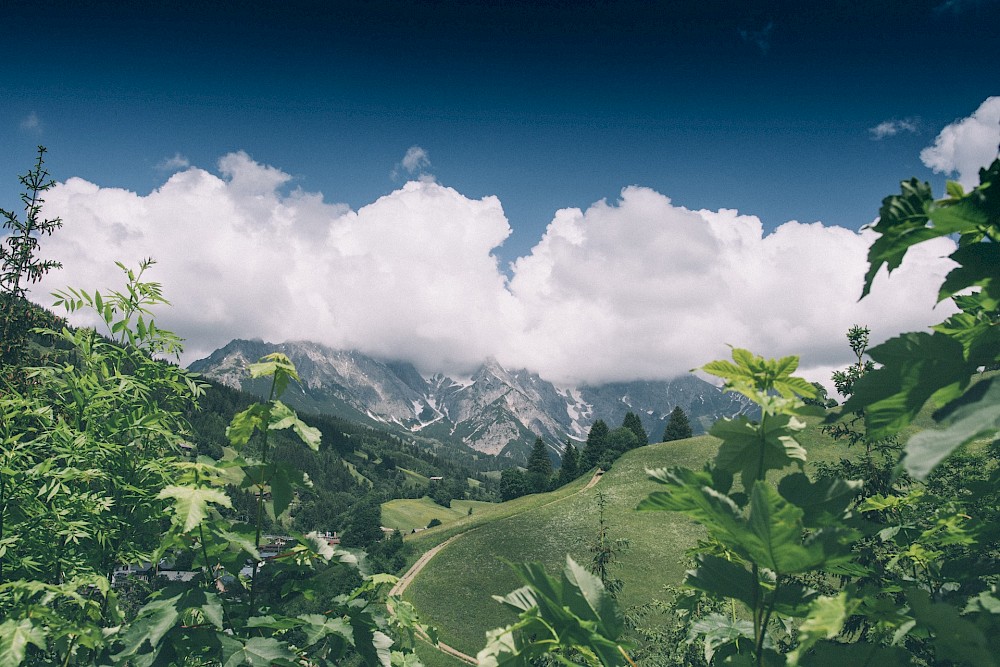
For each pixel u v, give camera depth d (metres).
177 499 2.61
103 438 4.38
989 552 2.01
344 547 3.08
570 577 1.65
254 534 2.92
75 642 3.21
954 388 1.25
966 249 1.26
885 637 1.56
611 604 1.59
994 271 1.25
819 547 1.29
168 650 2.50
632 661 1.60
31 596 3.50
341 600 2.87
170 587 2.86
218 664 2.68
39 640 2.83
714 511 1.37
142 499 4.32
